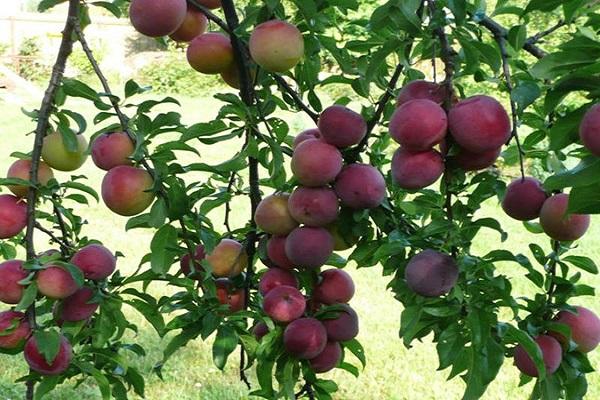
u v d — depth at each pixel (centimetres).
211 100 1642
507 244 713
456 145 159
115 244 705
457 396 473
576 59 138
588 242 737
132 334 527
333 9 234
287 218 195
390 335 547
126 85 185
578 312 200
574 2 149
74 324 194
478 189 188
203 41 207
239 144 1109
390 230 205
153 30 190
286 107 245
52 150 187
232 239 226
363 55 217
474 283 178
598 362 506
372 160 225
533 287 609
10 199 182
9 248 254
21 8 2680
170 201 182
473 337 169
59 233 416
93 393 448
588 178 125
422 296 179
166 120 186
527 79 195
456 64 173
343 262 226
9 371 463
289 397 190
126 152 182
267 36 189
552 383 196
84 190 200
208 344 521
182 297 202
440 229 171
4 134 1228
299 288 208
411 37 171
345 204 189
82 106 1365
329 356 203
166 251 193
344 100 236
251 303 222
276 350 197
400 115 157
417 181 161
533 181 185
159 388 460
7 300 176
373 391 477
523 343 172
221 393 457
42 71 1952
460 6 162
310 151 181
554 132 144
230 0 206
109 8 202
